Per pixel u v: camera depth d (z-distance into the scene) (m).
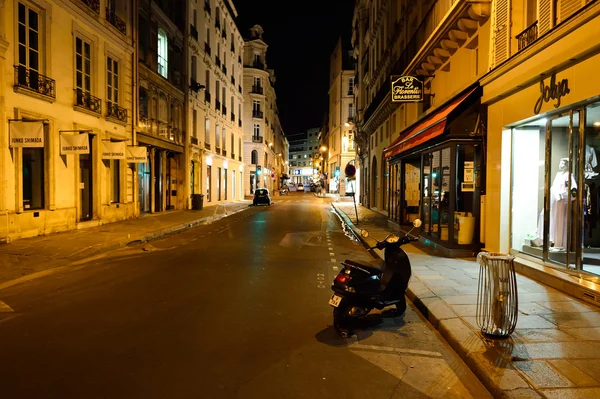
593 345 4.43
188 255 10.78
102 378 3.87
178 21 26.11
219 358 4.36
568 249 6.90
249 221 20.86
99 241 12.16
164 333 5.09
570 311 5.57
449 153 10.05
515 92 8.13
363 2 35.28
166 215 22.09
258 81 59.72
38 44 13.05
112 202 18.17
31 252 10.27
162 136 23.36
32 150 13.02
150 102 21.73
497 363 3.99
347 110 60.50
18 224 12.05
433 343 4.89
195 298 6.70
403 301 5.85
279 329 5.29
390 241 5.63
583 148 6.52
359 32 36.97
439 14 13.78
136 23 19.34
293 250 11.77
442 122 9.64
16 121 11.53
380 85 25.89
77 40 15.15
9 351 4.52
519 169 8.55
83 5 15.09
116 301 6.51
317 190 82.25
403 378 3.97
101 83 16.56
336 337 5.04
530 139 8.31
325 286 7.58
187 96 26.83
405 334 5.18
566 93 6.52
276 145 88.50
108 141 16.50
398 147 14.81
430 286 7.10
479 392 3.71
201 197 27.20
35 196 13.21
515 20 8.39
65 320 5.57
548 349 4.32
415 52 16.81
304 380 3.88
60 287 7.40
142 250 11.59
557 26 6.41
